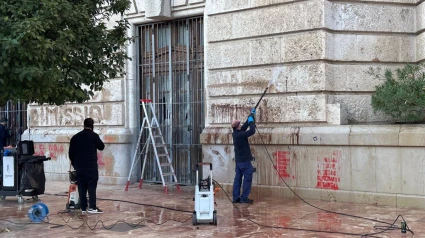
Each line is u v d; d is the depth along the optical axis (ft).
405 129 32.27
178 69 45.50
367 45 37.37
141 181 44.14
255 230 26.45
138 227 27.91
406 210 31.30
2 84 25.08
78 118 50.34
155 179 46.78
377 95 34.45
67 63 28.35
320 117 36.42
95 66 31.07
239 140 35.55
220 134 40.91
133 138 47.39
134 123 47.52
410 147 32.07
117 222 29.43
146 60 47.57
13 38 24.11
